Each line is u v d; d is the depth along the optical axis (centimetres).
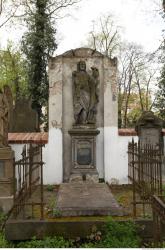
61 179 1532
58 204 927
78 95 1532
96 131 1503
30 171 1009
